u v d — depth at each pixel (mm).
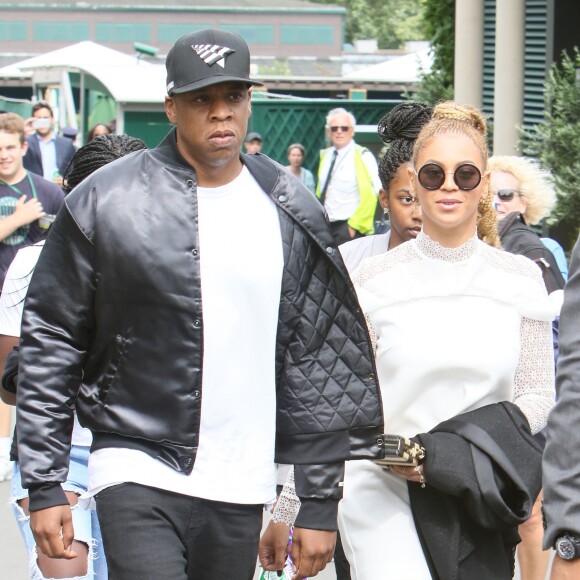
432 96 14281
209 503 3818
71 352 3867
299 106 19172
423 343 4258
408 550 4172
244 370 3848
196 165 3861
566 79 11875
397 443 4055
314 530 4004
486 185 4527
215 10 53969
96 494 3840
